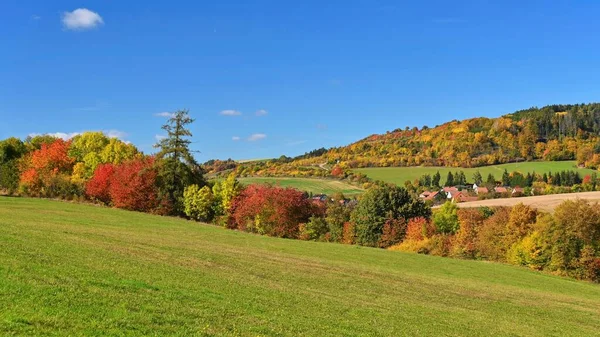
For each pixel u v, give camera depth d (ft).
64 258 87.86
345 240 332.39
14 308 50.80
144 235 180.34
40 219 197.36
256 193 326.85
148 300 66.44
